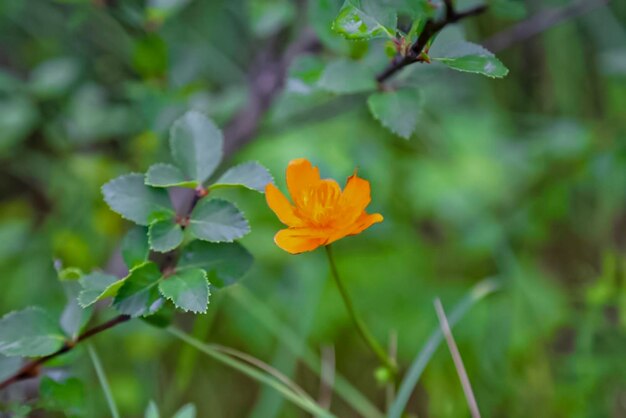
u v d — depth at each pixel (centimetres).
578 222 124
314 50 104
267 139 112
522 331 108
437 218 122
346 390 106
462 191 118
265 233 112
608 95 122
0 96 119
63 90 113
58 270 85
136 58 101
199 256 84
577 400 104
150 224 83
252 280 111
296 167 85
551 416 105
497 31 123
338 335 111
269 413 103
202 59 127
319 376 111
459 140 122
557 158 117
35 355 85
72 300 86
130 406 105
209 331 113
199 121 85
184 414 86
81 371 104
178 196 98
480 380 105
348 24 83
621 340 107
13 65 132
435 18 83
